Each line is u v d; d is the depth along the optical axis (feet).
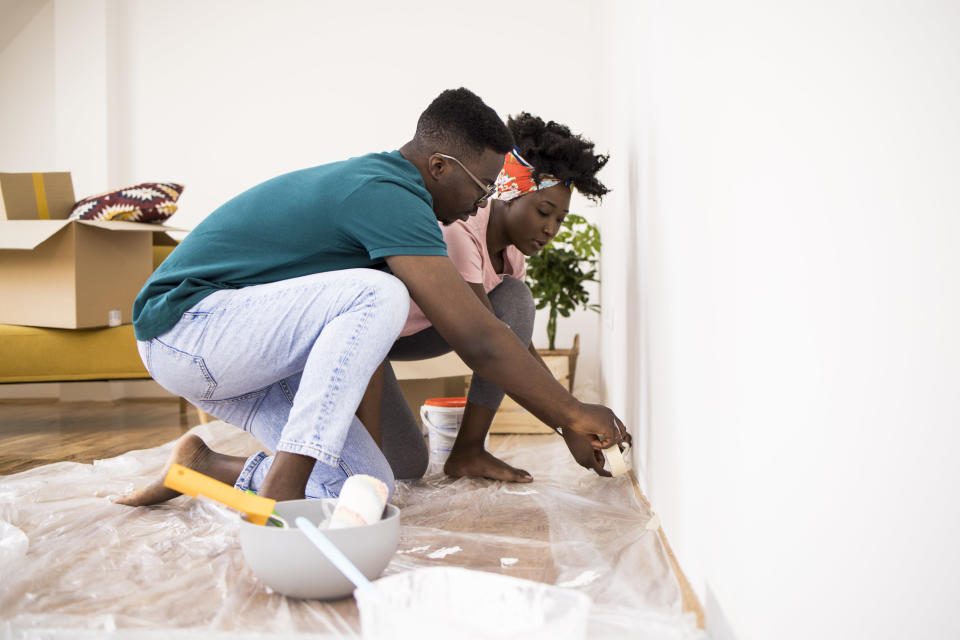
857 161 1.87
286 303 4.27
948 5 1.53
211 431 9.34
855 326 1.90
